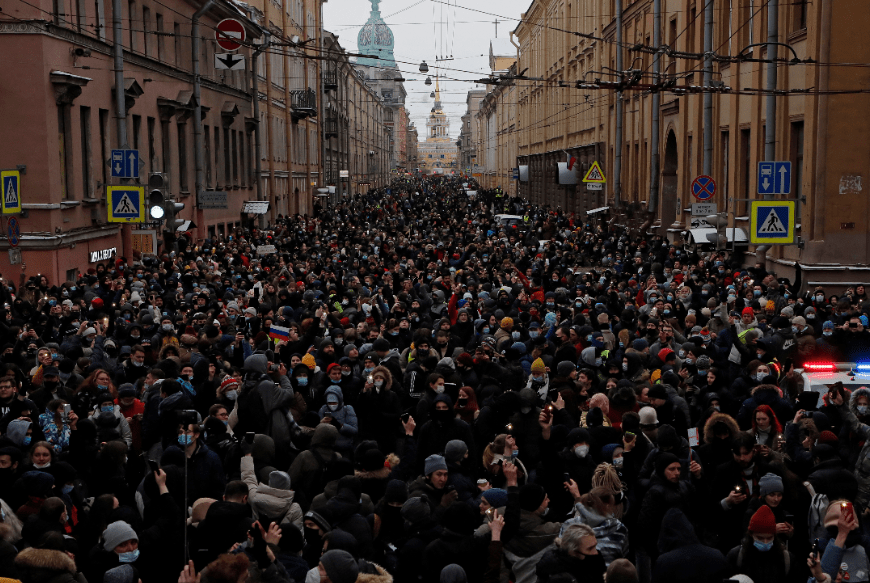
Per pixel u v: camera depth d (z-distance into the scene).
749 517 6.75
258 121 42.09
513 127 96.19
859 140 22.19
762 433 8.66
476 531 6.39
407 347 14.56
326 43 75.25
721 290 18.39
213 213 38.75
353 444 9.49
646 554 7.55
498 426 9.16
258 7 49.00
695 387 10.85
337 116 80.06
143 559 6.57
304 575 6.01
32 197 22.89
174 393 8.76
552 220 44.31
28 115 22.73
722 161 29.95
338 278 21.66
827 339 12.81
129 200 21.52
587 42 52.38
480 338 14.10
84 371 11.63
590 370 10.68
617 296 18.27
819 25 22.14
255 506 6.99
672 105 34.69
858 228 22.34
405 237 37.44
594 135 51.38
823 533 6.81
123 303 16.52
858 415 8.88
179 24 34.53
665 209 36.41
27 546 6.38
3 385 9.52
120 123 24.50
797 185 24.09
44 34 22.59
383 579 5.52
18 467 7.50
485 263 26.38
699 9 31.08
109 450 7.72
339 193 80.56
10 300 17.70
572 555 5.78
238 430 9.26
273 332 13.91
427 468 7.03
